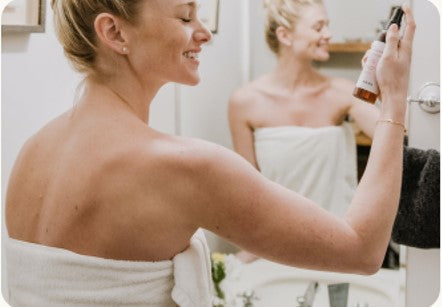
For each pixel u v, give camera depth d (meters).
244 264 1.60
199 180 0.86
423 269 1.43
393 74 0.97
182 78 0.95
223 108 1.61
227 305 1.61
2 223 1.24
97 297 0.90
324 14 1.50
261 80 1.58
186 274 0.93
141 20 0.90
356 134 1.53
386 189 0.93
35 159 0.98
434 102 1.34
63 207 0.92
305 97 1.55
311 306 1.57
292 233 0.89
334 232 0.90
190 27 0.95
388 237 0.94
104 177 0.89
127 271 0.89
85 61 0.94
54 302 0.92
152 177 0.87
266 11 1.54
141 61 0.92
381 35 1.04
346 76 1.52
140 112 0.96
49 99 1.30
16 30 1.18
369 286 1.51
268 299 1.59
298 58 1.54
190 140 0.90
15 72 1.21
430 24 1.34
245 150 1.61
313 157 1.56
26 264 0.94
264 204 0.88
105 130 0.91
